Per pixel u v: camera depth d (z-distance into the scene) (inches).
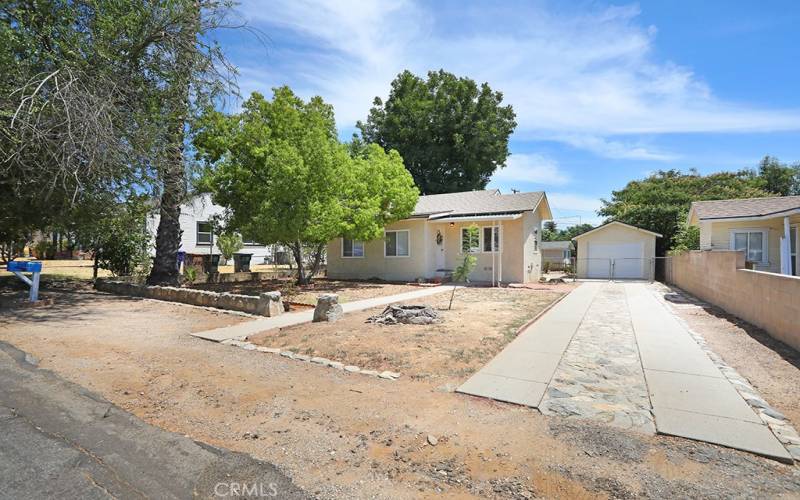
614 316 392.5
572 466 125.0
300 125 582.9
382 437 145.0
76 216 478.0
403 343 271.6
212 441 142.3
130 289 533.6
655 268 905.5
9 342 274.2
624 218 1078.4
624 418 158.1
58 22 371.9
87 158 354.0
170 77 426.9
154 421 158.2
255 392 188.9
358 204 646.5
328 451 135.4
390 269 787.4
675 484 114.7
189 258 866.1
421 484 117.2
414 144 1485.0
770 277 305.1
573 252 1269.7
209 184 551.8
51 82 339.9
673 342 282.4
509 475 121.0
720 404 170.4
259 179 576.7
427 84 1521.9
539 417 160.2
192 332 313.4
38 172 378.6
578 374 211.3
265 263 1224.2
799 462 125.6
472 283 735.1
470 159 1418.6
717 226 698.2
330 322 345.1
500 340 279.9
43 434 144.4
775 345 274.8
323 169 552.7
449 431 149.3
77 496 108.1
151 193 479.5
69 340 283.1
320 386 196.5
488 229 770.2
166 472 121.6
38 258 1251.2
